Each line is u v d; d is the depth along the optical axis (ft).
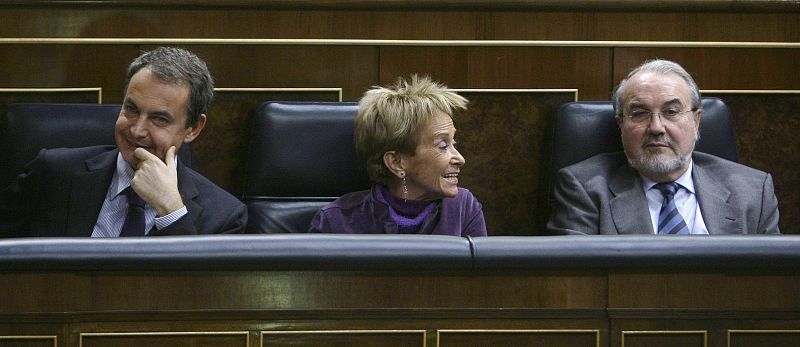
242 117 22.82
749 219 20.63
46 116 20.34
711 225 20.48
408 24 23.02
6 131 20.39
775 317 12.86
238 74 22.80
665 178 20.84
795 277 12.91
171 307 12.43
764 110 23.71
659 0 23.11
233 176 22.77
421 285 12.64
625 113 20.89
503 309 12.69
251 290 12.51
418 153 18.54
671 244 12.71
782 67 23.67
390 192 19.08
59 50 22.53
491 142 23.22
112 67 22.62
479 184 23.20
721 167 21.24
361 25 22.94
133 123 18.53
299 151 20.45
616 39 23.38
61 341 12.33
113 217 18.83
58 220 18.63
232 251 12.32
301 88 22.91
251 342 12.52
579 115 21.81
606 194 20.72
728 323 12.87
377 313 12.59
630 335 12.81
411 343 12.67
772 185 21.07
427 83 19.10
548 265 12.55
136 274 12.39
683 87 20.70
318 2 22.61
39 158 19.08
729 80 23.58
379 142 18.67
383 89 19.10
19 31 22.44
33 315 12.28
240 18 22.71
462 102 19.03
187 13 22.66
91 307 12.34
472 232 19.20
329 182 20.45
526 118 23.29
